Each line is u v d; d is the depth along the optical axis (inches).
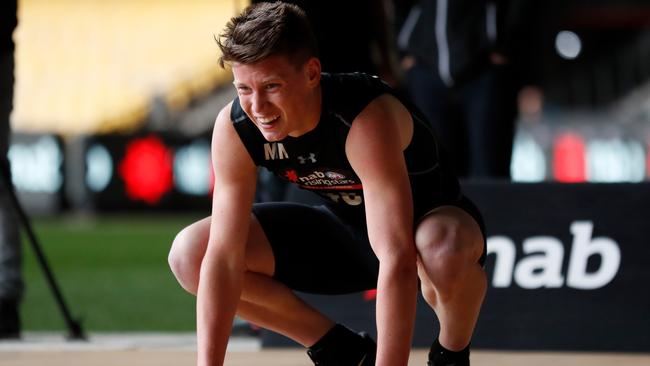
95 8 1610.5
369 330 377.1
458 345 259.3
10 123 407.8
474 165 449.7
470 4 439.2
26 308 589.9
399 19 454.3
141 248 953.5
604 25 1558.8
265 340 384.8
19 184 1273.4
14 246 431.8
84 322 537.0
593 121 1342.3
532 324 376.5
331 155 232.8
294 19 215.2
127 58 1569.9
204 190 1294.3
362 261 265.7
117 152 1283.2
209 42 1593.3
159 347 398.6
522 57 451.5
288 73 213.6
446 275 236.1
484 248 249.6
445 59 441.4
